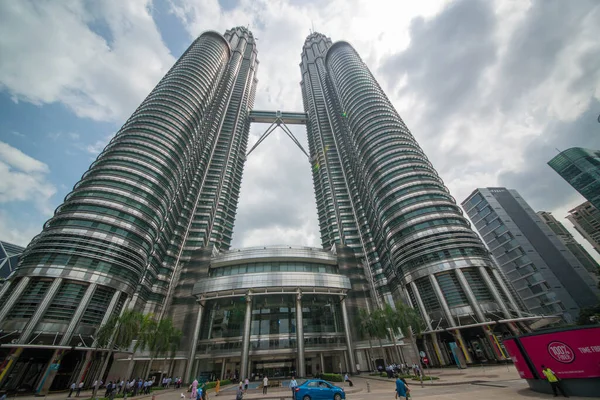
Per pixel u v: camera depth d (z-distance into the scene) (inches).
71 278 1882.4
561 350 636.7
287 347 2161.7
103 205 2309.3
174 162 3100.4
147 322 1487.5
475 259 2242.9
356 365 2150.6
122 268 2170.3
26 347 1583.4
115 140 2945.4
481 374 1293.1
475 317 1991.9
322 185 4857.3
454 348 1787.6
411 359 2397.9
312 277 2365.9
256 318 2361.0
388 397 837.2
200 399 826.2
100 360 1943.9
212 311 2432.3
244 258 2699.3
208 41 5167.3
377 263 3353.8
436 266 2282.2
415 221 2637.8
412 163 3129.9
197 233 3585.1
